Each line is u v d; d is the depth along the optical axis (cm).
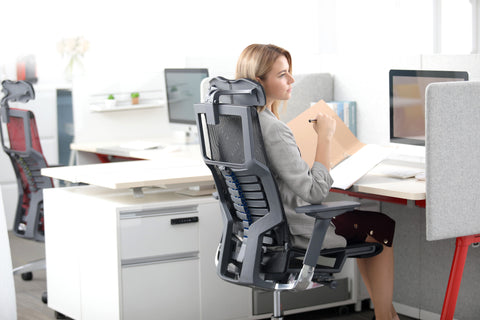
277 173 230
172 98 484
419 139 307
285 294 323
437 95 239
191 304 297
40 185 367
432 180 242
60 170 321
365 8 620
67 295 323
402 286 346
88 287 303
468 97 245
